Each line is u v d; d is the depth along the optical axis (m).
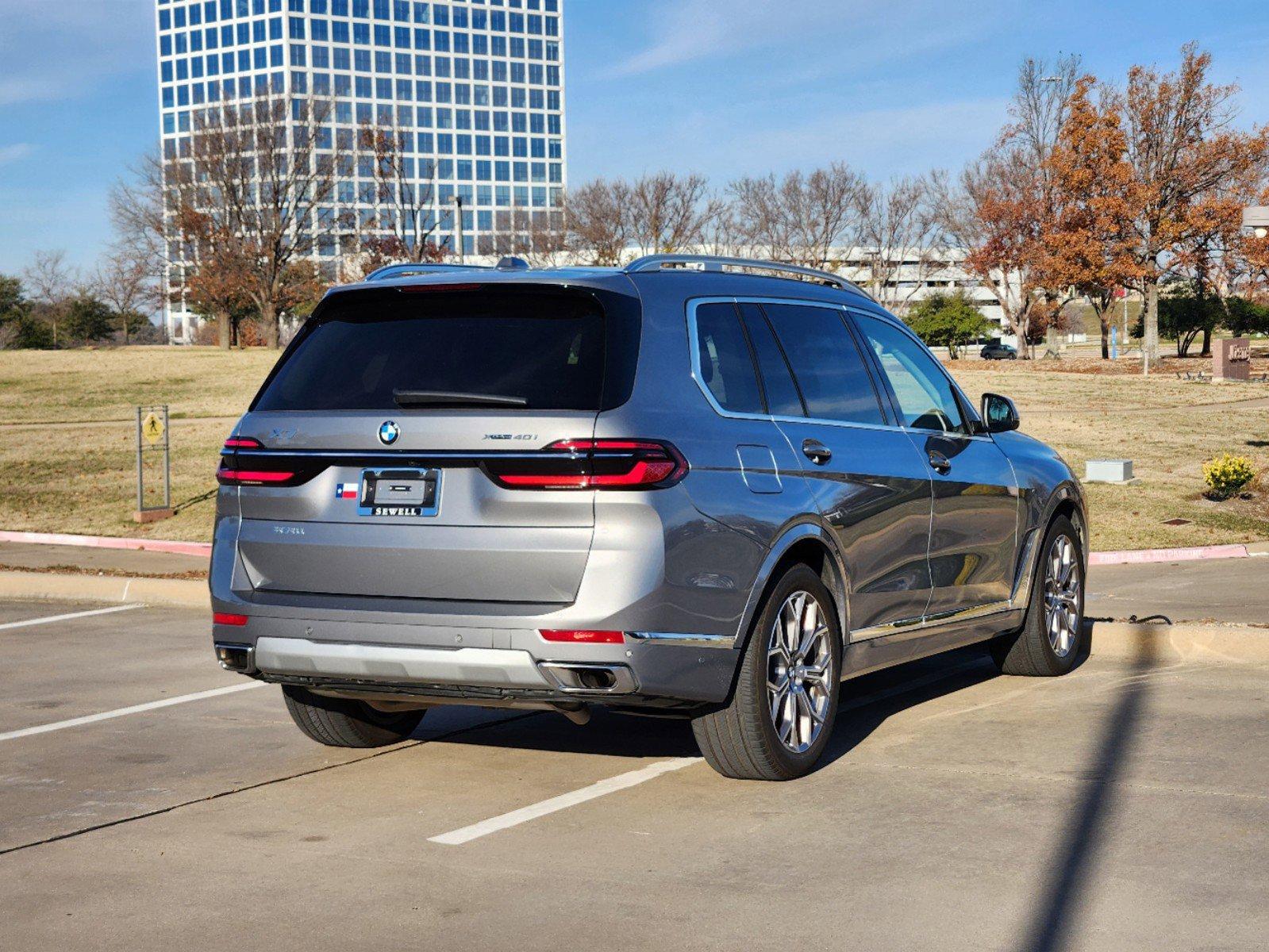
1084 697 6.93
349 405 5.10
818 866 4.35
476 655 4.75
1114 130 59.25
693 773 5.59
